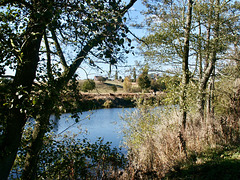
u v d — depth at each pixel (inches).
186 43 274.4
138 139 310.0
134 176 200.4
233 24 313.0
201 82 318.0
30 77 114.1
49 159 159.0
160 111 314.0
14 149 109.6
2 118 103.0
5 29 115.0
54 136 180.7
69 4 104.1
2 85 97.0
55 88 103.7
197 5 288.0
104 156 181.2
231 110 309.0
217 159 211.6
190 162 223.9
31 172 145.6
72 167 158.7
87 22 91.1
